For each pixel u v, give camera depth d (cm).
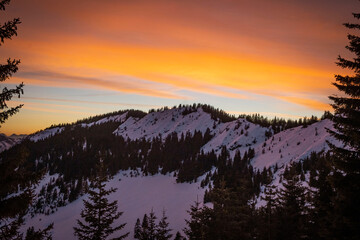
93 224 1953
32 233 1000
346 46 1231
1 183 866
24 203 880
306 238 2331
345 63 1214
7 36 824
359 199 1192
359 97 1188
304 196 2795
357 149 1209
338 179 1253
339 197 1318
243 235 3053
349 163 1197
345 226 1218
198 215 3177
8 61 874
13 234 930
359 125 1164
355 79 1188
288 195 2870
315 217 2277
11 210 858
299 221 2548
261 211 3281
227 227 3034
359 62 1190
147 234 3559
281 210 2872
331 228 1322
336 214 1256
